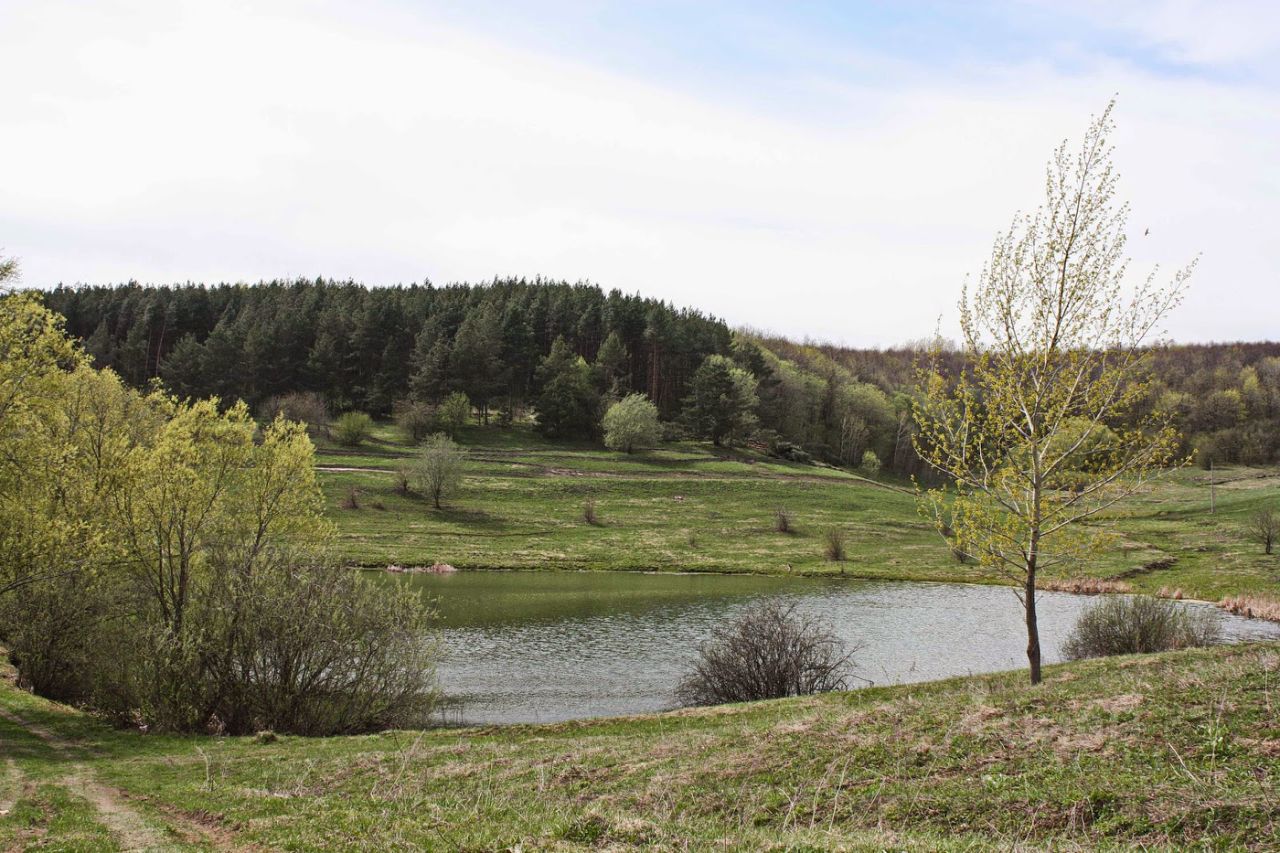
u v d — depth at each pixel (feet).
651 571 239.30
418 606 93.91
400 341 458.09
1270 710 42.83
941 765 45.50
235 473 107.04
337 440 383.04
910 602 187.52
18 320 90.38
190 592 98.12
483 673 118.83
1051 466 63.57
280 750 71.15
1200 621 115.34
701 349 516.32
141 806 51.01
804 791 45.29
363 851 35.24
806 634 101.65
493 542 267.18
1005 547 66.49
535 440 432.66
